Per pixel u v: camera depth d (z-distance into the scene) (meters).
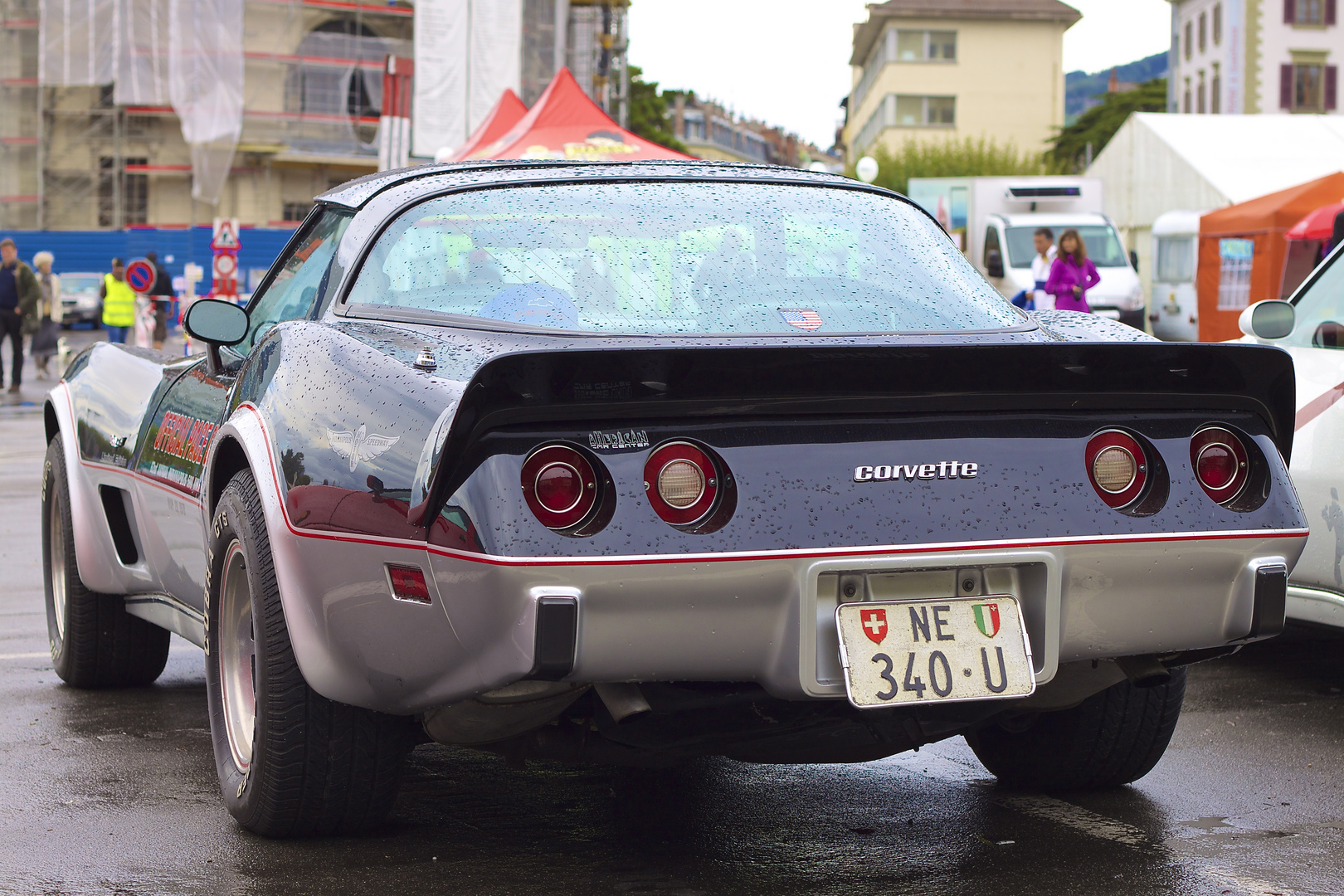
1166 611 2.62
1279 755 3.75
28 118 47.78
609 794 3.42
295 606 2.75
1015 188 23.03
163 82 46.56
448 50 45.03
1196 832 3.10
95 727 4.05
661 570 2.33
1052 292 13.23
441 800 3.35
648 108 75.31
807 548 2.39
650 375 2.35
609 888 2.74
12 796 3.35
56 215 47.97
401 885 2.73
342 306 3.16
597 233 3.11
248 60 48.00
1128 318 21.14
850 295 3.03
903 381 2.47
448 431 2.36
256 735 2.89
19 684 4.63
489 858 2.91
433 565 2.40
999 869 2.85
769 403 2.44
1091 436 2.60
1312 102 60.31
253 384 3.12
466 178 3.35
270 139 48.34
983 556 2.47
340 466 2.65
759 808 3.30
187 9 46.28
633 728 2.71
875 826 3.16
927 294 3.10
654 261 3.03
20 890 2.71
